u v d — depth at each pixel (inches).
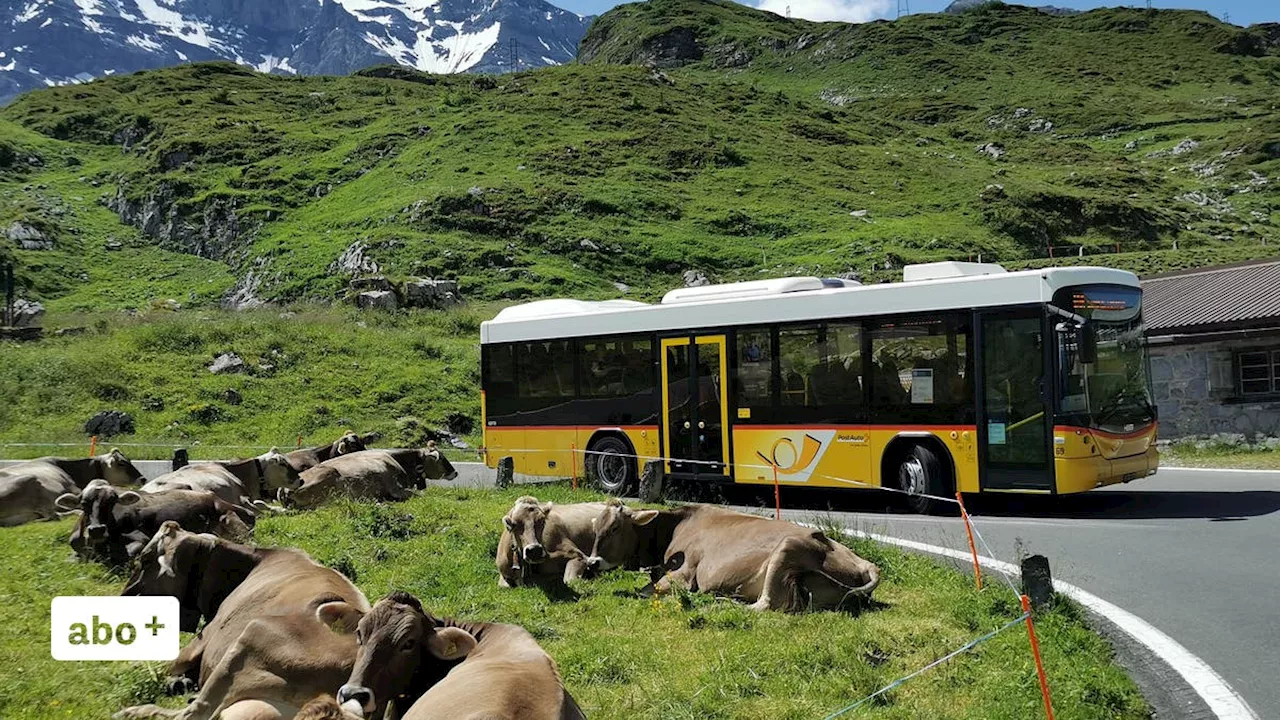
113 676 319.6
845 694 307.3
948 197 3425.2
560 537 482.9
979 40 7805.1
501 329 888.9
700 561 443.8
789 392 716.0
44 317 1732.3
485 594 440.8
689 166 3602.4
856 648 342.0
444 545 537.0
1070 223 3250.5
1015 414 626.8
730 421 741.9
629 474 796.0
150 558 354.3
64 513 622.5
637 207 3117.6
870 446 680.4
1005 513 662.5
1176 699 300.8
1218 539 531.8
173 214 3412.9
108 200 3737.7
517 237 2864.2
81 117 4658.0
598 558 461.1
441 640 251.3
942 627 370.3
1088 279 637.9
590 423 821.2
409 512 636.7
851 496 751.1
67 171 4116.6
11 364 1304.1
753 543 423.5
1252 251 2635.3
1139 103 5900.6
